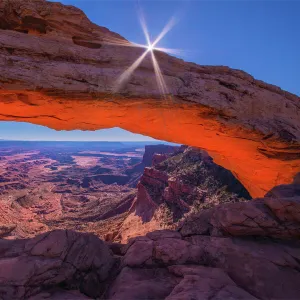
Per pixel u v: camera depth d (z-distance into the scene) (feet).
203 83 26.55
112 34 23.80
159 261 18.02
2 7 19.52
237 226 20.21
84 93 20.53
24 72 18.37
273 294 14.82
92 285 16.10
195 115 27.37
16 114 24.81
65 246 16.17
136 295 14.10
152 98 23.30
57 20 21.36
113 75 21.90
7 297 12.62
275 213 20.75
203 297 12.71
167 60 26.05
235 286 14.42
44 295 13.48
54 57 20.57
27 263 14.23
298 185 29.27
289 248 19.20
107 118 27.78
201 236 21.12
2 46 18.52
